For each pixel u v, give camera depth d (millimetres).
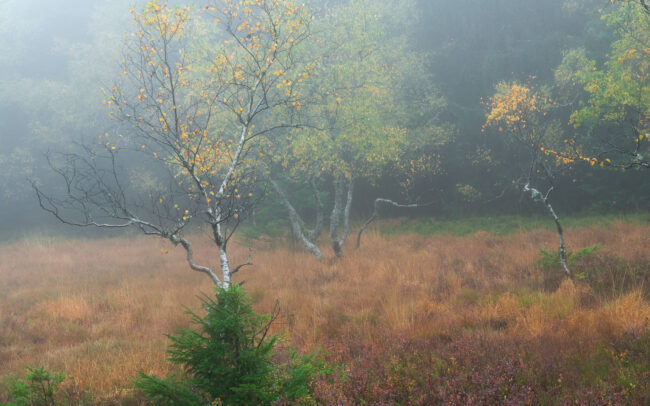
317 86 14289
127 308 10242
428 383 4492
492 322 7109
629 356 4957
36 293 12531
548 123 19109
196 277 12984
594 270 9211
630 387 4102
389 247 15688
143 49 6262
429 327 6863
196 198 6320
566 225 17172
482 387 4281
